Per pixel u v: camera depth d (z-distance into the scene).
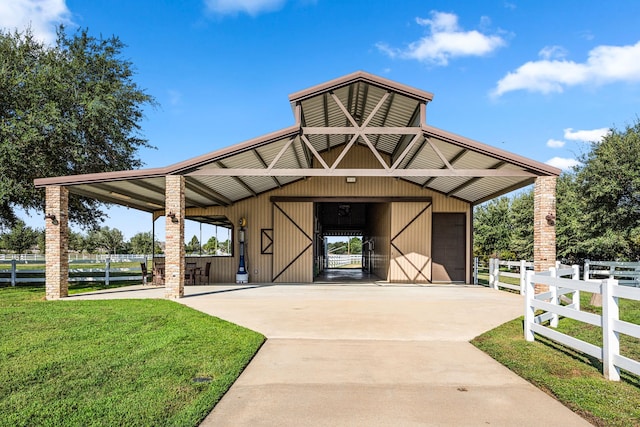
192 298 11.62
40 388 4.35
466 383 4.71
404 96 12.18
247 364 5.39
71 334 6.86
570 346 5.93
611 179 17.97
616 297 4.79
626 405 3.98
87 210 18.89
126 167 17.81
